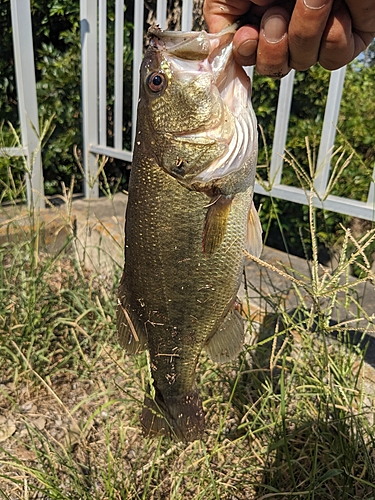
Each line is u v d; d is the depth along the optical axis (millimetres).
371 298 516
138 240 313
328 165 589
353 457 357
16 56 724
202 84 290
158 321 324
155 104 301
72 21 901
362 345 449
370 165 779
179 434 345
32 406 459
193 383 350
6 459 396
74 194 905
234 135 298
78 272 594
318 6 237
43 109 896
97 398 467
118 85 795
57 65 896
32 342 474
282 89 609
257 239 328
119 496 355
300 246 849
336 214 790
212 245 305
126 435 420
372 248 515
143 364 447
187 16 652
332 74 566
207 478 356
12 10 711
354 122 788
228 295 322
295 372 429
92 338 539
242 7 282
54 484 341
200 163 296
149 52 302
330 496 350
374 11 251
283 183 810
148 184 306
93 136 858
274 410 422
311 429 393
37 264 566
